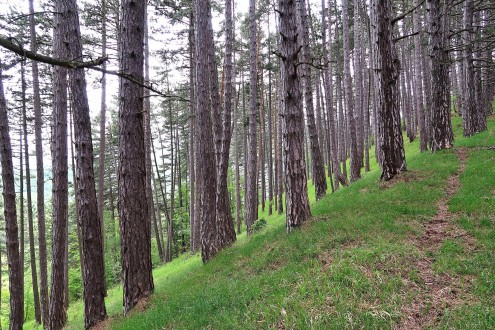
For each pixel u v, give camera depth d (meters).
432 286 4.92
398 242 6.27
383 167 10.59
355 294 4.77
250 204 16.36
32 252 16.05
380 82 10.37
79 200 7.82
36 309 15.81
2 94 8.71
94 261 7.83
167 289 8.05
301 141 8.25
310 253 6.41
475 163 10.48
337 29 26.45
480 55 20.98
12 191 9.02
